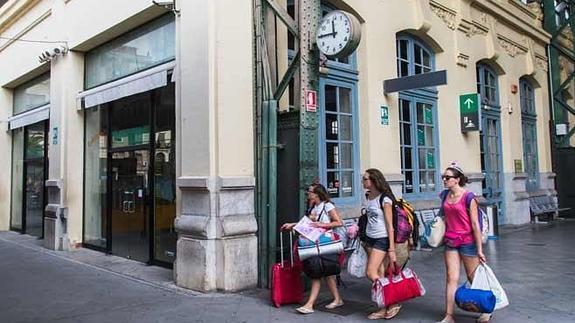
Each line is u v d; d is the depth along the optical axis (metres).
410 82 9.07
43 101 13.11
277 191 7.30
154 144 8.97
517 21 14.66
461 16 12.01
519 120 14.62
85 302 6.40
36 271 8.60
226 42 6.97
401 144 10.20
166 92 8.66
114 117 10.30
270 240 6.95
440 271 7.84
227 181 6.74
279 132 7.33
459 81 11.95
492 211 11.42
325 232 5.70
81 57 11.20
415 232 5.70
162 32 8.63
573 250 9.73
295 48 7.40
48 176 12.34
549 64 17.03
